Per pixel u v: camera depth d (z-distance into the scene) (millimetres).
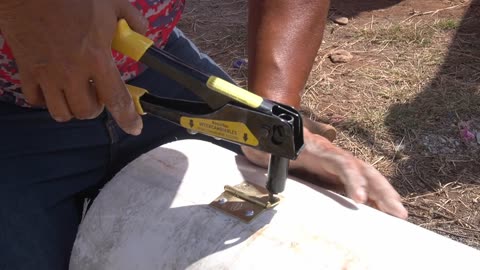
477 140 2371
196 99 1454
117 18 906
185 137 1482
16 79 1173
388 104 2619
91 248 1109
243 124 896
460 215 2043
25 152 1234
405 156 2307
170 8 1290
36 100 971
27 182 1217
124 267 1047
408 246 935
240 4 3762
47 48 854
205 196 1066
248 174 1122
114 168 1384
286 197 1042
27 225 1182
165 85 1424
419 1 3656
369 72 2877
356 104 2635
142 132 1394
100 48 868
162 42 1365
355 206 1038
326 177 1156
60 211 1252
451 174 2215
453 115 2518
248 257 936
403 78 2807
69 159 1286
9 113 1256
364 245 931
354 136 2424
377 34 3234
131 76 1351
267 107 868
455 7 3535
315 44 1271
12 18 838
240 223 991
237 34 3352
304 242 941
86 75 885
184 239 1002
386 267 891
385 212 1077
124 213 1093
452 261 908
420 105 2588
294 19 1244
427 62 2936
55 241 1209
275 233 962
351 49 3115
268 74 1216
